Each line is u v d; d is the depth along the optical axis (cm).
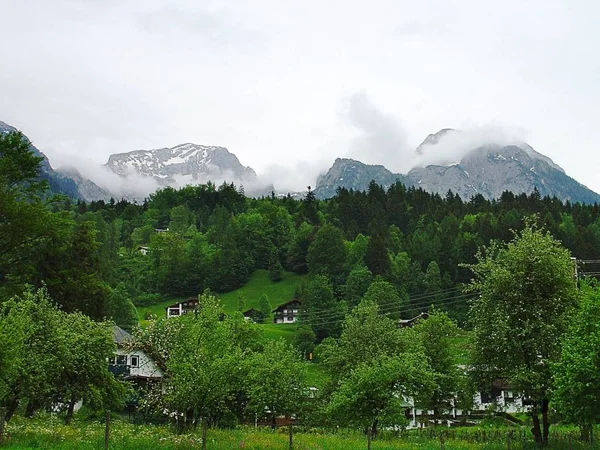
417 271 15062
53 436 2789
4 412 2731
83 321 4253
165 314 15450
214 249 19450
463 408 6212
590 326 3002
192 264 17862
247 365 4044
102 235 17938
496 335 3397
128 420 4575
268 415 5188
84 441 2719
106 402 4247
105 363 4147
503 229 17600
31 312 3769
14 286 5094
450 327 6241
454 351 6097
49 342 3697
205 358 3538
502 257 3638
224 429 4147
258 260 19500
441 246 16600
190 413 3819
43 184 5575
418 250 16950
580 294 3491
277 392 5003
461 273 15788
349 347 5962
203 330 3638
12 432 2791
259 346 6350
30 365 3488
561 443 3347
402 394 4156
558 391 2875
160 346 4803
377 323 6259
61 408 4241
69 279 6356
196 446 2767
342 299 14712
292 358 5394
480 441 3888
